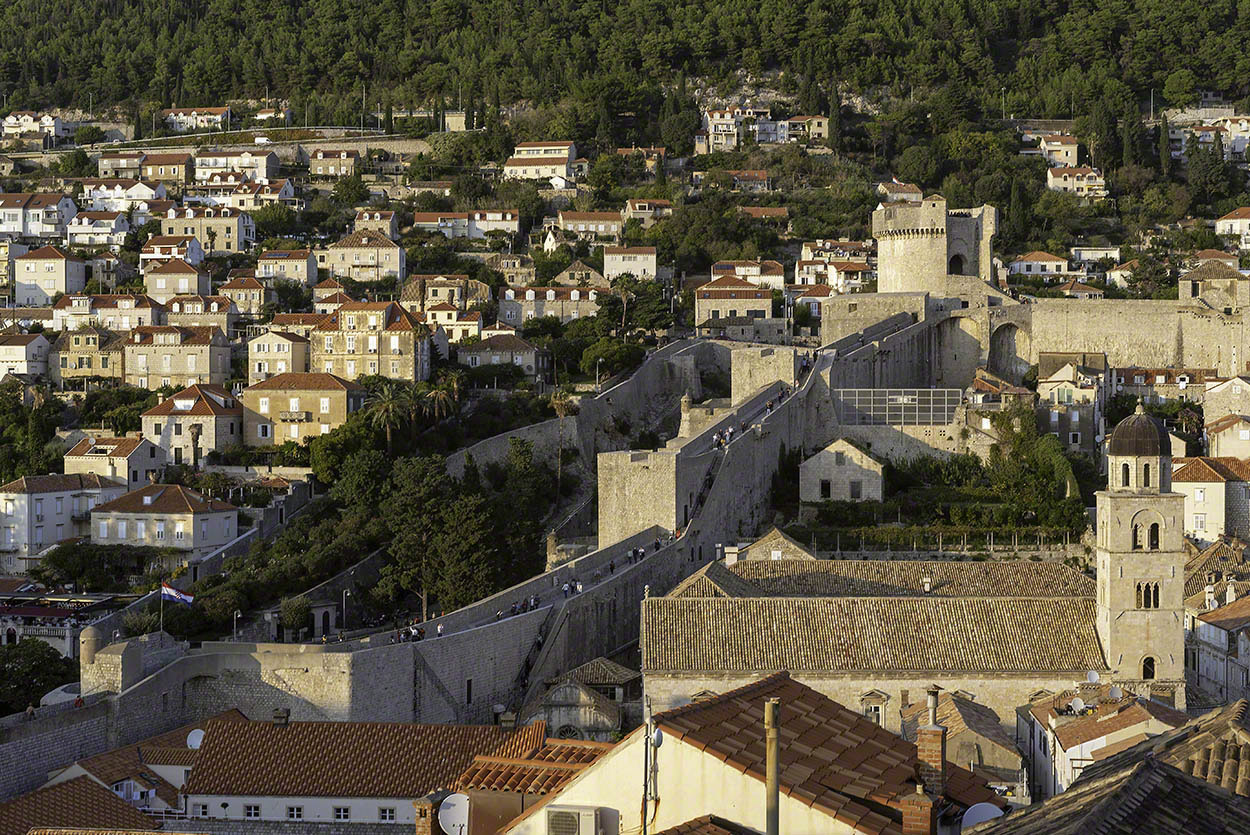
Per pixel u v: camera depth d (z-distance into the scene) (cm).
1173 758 5138
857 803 4694
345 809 10656
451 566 17175
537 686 14262
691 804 4728
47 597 18538
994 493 19338
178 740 11762
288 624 16850
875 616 13175
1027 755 11575
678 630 13075
